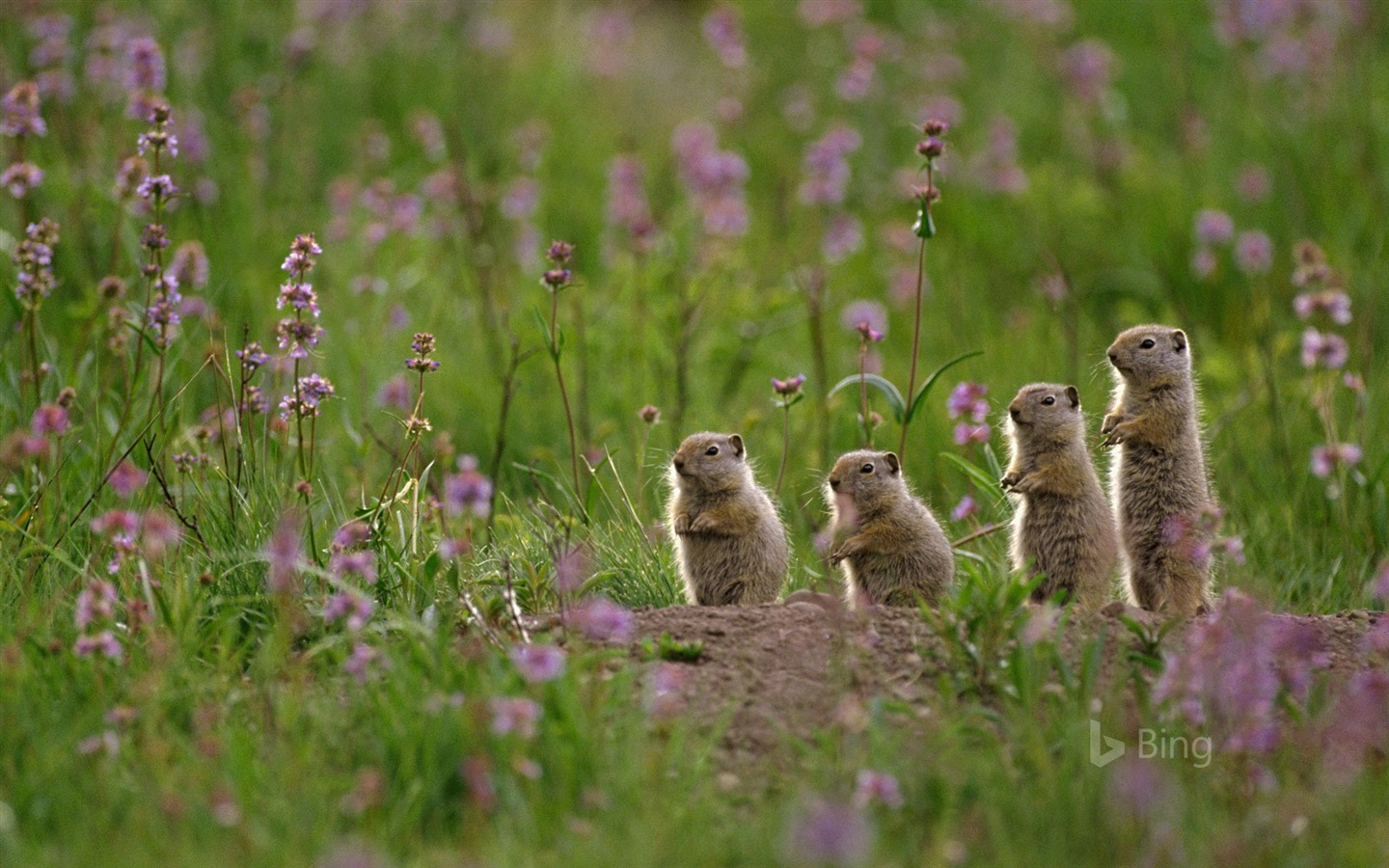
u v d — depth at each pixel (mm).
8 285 12062
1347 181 20078
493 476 13297
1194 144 22094
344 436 13859
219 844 6664
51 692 7984
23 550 9703
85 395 12766
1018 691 8000
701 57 28422
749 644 8703
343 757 7441
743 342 16516
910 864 6645
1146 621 8961
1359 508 12547
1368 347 14734
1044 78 25641
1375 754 7738
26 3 17719
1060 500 10578
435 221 18141
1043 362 16422
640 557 10930
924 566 10570
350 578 9375
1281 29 22875
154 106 11234
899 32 28438
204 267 12109
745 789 7449
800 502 13734
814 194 19250
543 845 6816
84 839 6707
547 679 7352
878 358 16734
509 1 28062
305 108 21156
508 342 16234
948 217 21562
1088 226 20734
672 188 21672
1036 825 6926
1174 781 7129
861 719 7652
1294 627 8883
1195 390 12352
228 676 8242
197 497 10680
